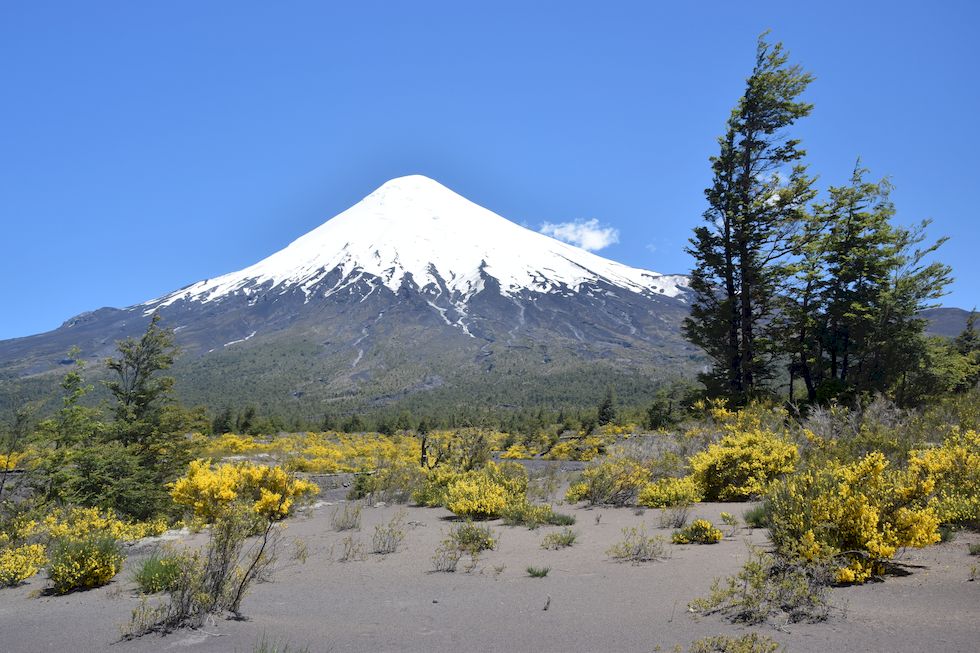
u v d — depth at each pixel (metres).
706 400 23.45
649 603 4.79
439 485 14.58
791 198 24.23
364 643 4.15
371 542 8.76
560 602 5.06
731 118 26.14
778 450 10.66
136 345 16.25
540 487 15.03
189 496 10.75
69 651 4.14
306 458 28.56
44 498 11.59
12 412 13.45
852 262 24.22
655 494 10.64
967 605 4.08
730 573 5.44
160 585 5.97
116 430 15.02
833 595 4.53
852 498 5.19
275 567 7.15
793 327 24.17
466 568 6.72
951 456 7.46
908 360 23.16
